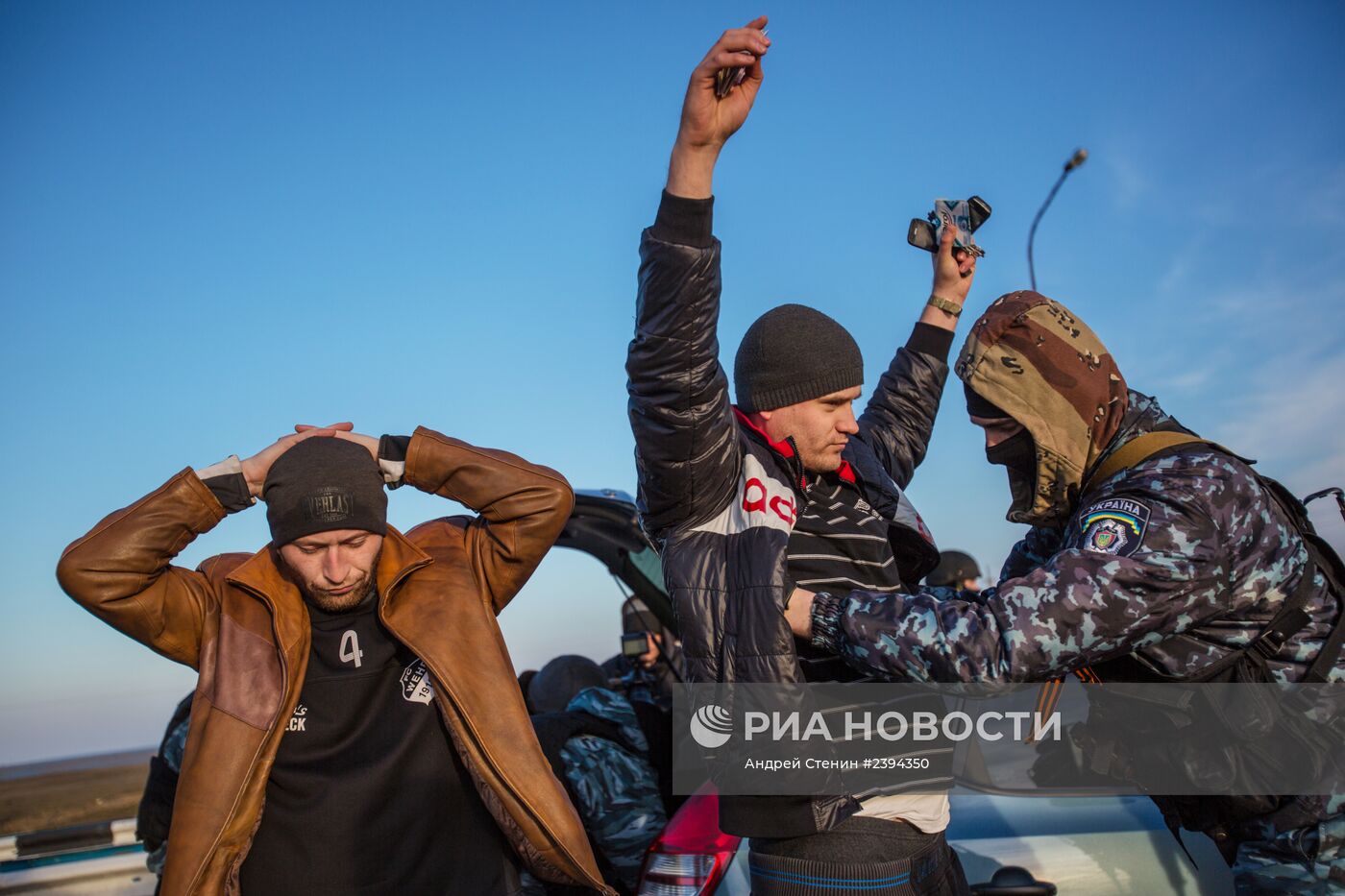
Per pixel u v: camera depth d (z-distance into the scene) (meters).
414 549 2.52
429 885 2.38
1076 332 2.46
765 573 2.14
